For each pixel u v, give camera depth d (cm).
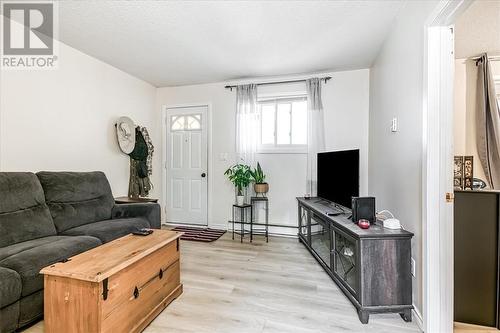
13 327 152
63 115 284
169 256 196
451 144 158
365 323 175
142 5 215
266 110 400
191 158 433
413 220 186
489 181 279
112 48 296
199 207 429
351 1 207
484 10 203
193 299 202
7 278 146
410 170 192
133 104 391
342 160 268
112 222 258
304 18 233
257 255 301
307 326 171
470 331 167
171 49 298
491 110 277
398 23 222
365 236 178
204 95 423
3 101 231
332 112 364
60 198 241
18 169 242
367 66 344
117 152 362
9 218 194
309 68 353
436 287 159
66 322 137
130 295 154
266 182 389
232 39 273
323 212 258
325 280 237
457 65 296
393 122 234
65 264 143
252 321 175
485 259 171
